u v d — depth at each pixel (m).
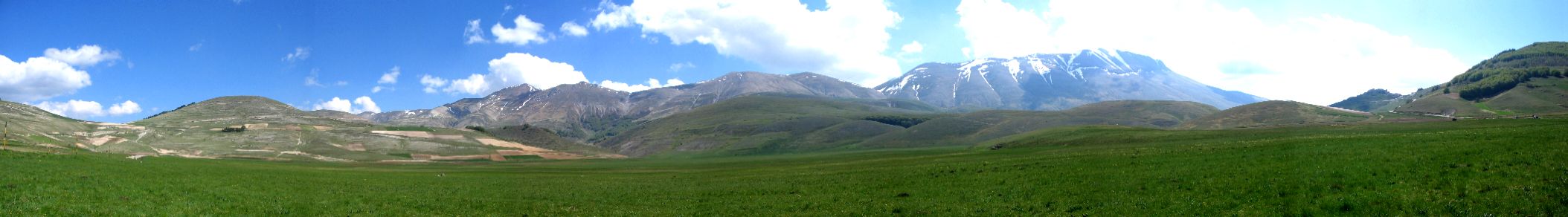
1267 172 52.28
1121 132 172.88
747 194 68.12
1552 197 37.16
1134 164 64.94
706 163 162.62
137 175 63.25
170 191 55.88
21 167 60.44
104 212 44.97
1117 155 76.25
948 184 64.88
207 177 69.06
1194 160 63.81
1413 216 37.97
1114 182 56.62
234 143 196.12
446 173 109.69
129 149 166.62
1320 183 46.31
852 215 53.09
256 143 198.62
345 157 189.25
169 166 80.56
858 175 80.50
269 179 73.56
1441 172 45.34
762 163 152.38
